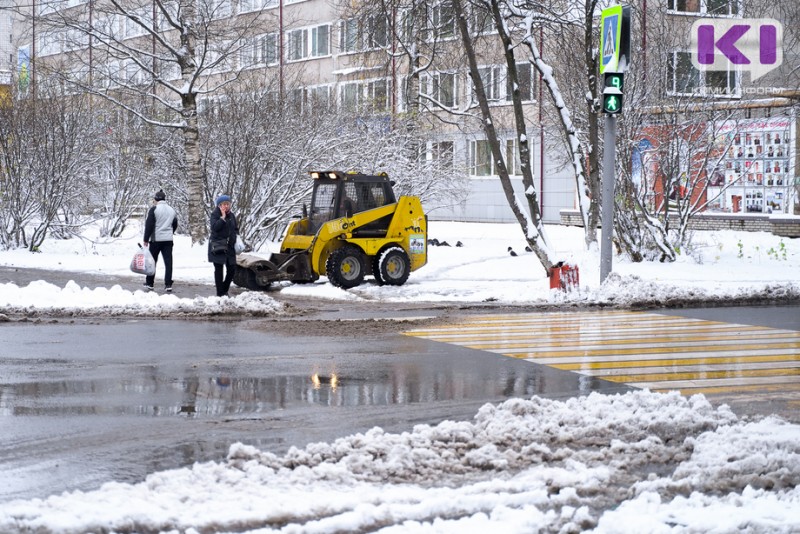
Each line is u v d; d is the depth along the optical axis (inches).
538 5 901.2
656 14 1101.1
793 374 414.6
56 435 303.7
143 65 1115.9
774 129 1272.1
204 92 1107.3
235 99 1112.2
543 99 1544.0
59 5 1201.4
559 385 389.7
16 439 298.7
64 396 362.0
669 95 965.2
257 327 556.1
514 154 1795.0
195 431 310.5
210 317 598.2
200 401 355.6
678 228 978.7
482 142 1859.0
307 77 1936.5
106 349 472.4
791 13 1218.6
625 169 943.0
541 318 609.0
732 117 1007.0
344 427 317.4
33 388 377.1
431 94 1584.6
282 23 1894.7
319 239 776.3
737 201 1326.3
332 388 382.0
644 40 986.7
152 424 319.6
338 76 1895.9
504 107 1765.5
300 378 402.3
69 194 1104.8
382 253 791.1
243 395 366.9
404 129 1237.7
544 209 1769.2
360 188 798.5
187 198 1179.3
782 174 1275.8
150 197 1227.9
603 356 462.0
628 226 954.7
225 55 1103.6
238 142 1045.2
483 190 1852.9
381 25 1143.6
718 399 363.6
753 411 342.0
